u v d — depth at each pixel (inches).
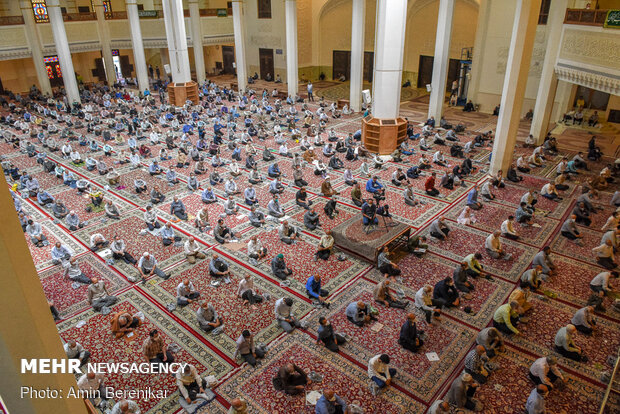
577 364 263.9
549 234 410.9
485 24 823.7
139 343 284.2
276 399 241.8
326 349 277.0
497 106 850.8
